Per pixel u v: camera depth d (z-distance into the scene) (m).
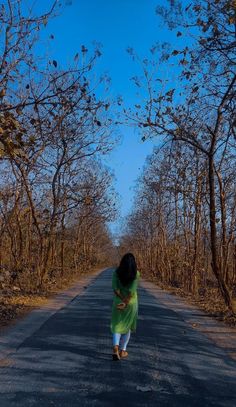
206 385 6.88
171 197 64.38
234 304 17.28
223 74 13.62
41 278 23.67
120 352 8.53
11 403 5.92
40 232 23.89
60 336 10.53
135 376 7.26
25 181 21.56
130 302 8.58
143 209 53.72
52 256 31.34
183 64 13.48
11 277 21.97
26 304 16.84
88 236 60.94
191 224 32.94
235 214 30.30
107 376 7.23
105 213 49.38
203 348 9.67
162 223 42.69
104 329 11.58
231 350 9.55
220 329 12.44
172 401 6.10
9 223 23.42
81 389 6.54
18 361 8.10
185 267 33.25
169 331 11.68
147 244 61.19
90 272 59.97
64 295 22.17
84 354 8.72
